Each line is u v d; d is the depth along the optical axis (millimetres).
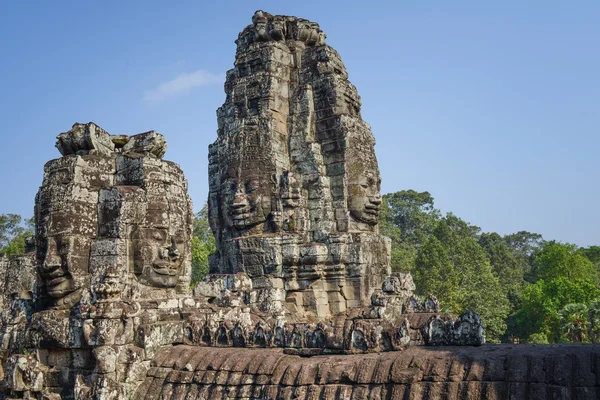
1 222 52688
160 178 10422
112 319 8680
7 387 9016
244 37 20984
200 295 11898
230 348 9094
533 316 50562
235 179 18719
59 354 9227
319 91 19656
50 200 9938
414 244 74125
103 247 9789
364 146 19500
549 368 6371
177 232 10430
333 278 17812
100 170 10453
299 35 20859
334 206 18750
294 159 19234
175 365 8758
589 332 42562
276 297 15836
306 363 7793
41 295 10281
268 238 17703
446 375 6785
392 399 6750
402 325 7969
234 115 19891
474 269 50938
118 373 8508
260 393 7684
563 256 61312
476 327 8109
